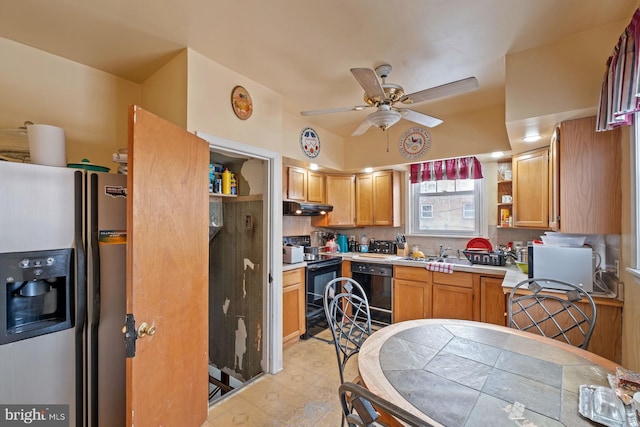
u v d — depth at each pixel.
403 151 3.55
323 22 1.63
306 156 3.38
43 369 1.38
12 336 1.29
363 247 4.26
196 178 1.81
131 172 1.32
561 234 2.23
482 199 3.54
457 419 0.91
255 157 2.42
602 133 1.86
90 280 1.52
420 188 4.03
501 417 0.92
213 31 1.71
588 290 1.93
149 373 1.41
